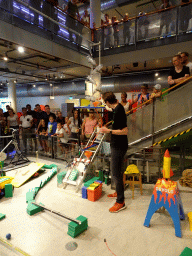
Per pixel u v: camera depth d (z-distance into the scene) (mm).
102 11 12562
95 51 7691
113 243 2008
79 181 3285
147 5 11664
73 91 11062
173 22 5945
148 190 3258
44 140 5570
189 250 1781
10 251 1925
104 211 2656
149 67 8289
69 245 1982
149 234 2145
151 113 3438
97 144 3705
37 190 3309
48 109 6578
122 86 9102
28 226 2328
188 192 3152
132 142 3607
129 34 6828
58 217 2527
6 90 15008
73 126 5496
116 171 2607
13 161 5066
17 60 6992
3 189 3193
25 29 4977
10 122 6922
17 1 4559
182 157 3938
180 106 3295
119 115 2514
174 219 2111
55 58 6891
